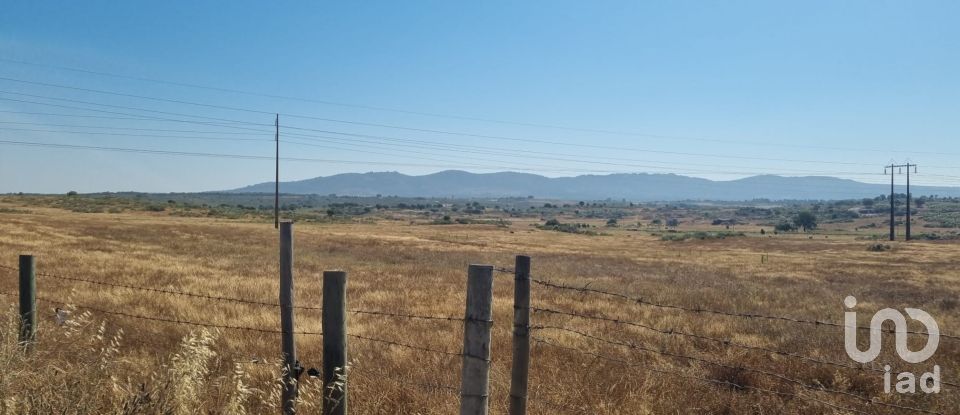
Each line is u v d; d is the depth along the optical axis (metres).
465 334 4.48
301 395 5.49
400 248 51.88
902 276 35.34
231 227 65.50
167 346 8.51
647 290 23.34
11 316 6.02
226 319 11.45
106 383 5.22
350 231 76.44
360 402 5.93
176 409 4.64
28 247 30.77
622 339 10.73
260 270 25.83
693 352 9.80
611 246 75.94
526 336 4.67
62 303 11.59
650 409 6.27
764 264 46.38
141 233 50.84
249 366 7.12
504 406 5.88
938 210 197.25
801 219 154.62
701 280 29.58
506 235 93.44
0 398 4.64
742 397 7.09
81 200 119.94
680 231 153.12
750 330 12.48
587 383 6.97
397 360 8.08
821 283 30.05
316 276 23.75
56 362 5.62
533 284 23.14
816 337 11.28
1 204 98.69
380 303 16.22
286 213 124.00
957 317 16.89
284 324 5.42
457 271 30.12
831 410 6.83
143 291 14.62
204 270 23.80
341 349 4.87
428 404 5.85
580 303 16.94
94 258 26.03
